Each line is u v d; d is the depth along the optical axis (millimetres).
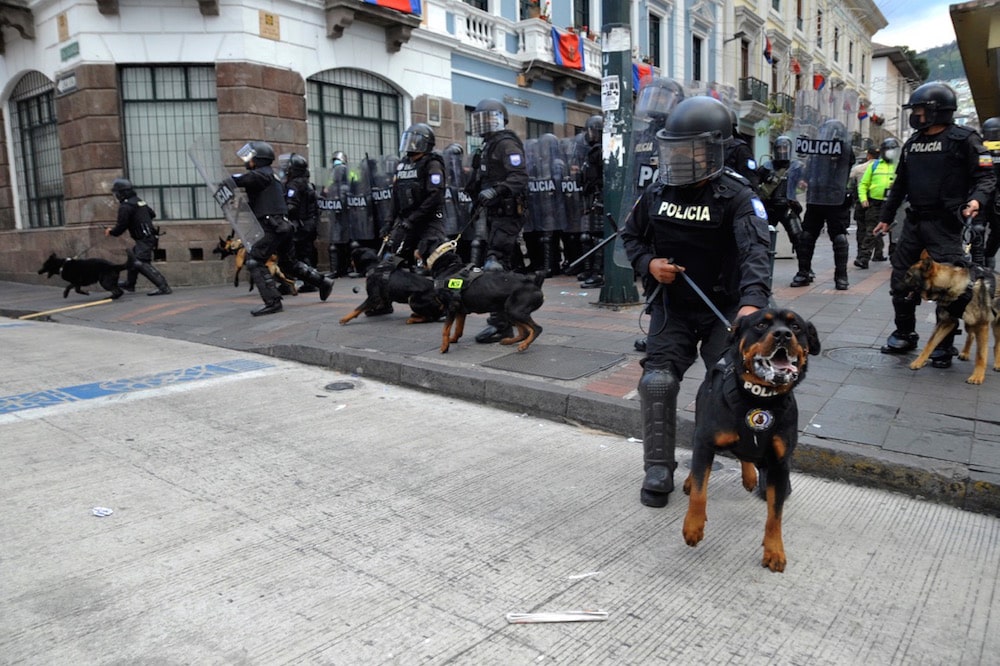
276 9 13375
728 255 3471
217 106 13117
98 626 2600
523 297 6262
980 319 5012
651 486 3602
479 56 17406
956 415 4457
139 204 11773
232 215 8906
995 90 15680
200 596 2803
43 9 13461
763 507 3641
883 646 2494
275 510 3607
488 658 2422
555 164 11117
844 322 7188
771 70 30922
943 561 3102
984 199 5145
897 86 51281
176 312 9883
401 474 4098
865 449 4000
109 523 3451
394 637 2541
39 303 11820
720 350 3588
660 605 2752
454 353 6477
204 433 4816
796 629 2594
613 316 7957
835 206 8992
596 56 21031
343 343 7133
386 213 12664
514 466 4238
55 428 4918
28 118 15000
